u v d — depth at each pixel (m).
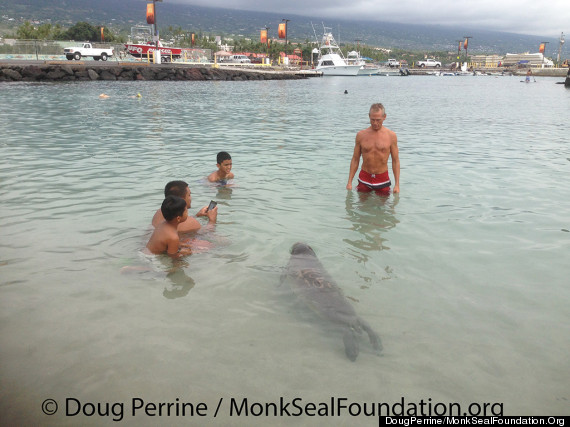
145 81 41.91
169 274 3.78
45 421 2.16
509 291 3.55
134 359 2.64
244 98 26.81
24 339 2.82
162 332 2.93
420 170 8.09
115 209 5.45
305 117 17.11
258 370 2.56
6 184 6.52
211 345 2.80
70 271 3.79
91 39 108.38
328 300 3.31
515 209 5.77
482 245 4.53
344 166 8.25
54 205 5.57
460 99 30.66
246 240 4.57
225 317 3.12
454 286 3.63
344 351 2.75
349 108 21.41
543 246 4.51
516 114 19.78
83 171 7.43
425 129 14.38
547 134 13.21
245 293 3.47
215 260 4.08
